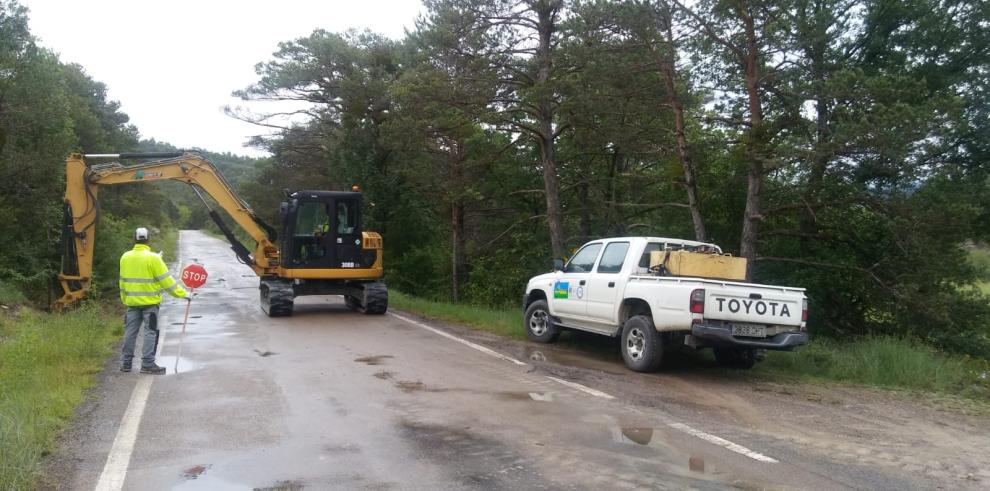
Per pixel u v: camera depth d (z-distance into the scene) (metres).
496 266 23.31
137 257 8.73
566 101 15.49
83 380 8.02
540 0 16.34
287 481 4.88
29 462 4.88
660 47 14.14
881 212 13.97
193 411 6.82
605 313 10.12
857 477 5.15
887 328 16.02
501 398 7.51
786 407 7.44
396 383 8.24
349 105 26.72
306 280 15.88
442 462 5.33
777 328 8.83
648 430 6.31
